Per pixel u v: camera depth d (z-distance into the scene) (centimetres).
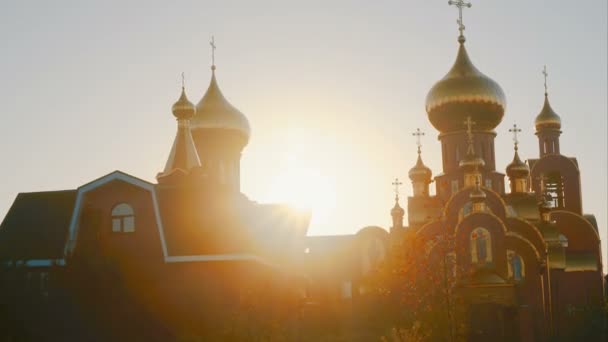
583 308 7894
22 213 5344
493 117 8475
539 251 7444
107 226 5131
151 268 4984
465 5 8769
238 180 7812
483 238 7119
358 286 8412
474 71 8569
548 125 9250
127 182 5144
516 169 8294
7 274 4291
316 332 7450
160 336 4475
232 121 7731
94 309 4212
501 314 6875
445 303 5394
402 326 5625
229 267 5081
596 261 8431
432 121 8619
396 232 8638
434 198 8481
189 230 5150
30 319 4203
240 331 4650
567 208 8875
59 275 4262
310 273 8469
